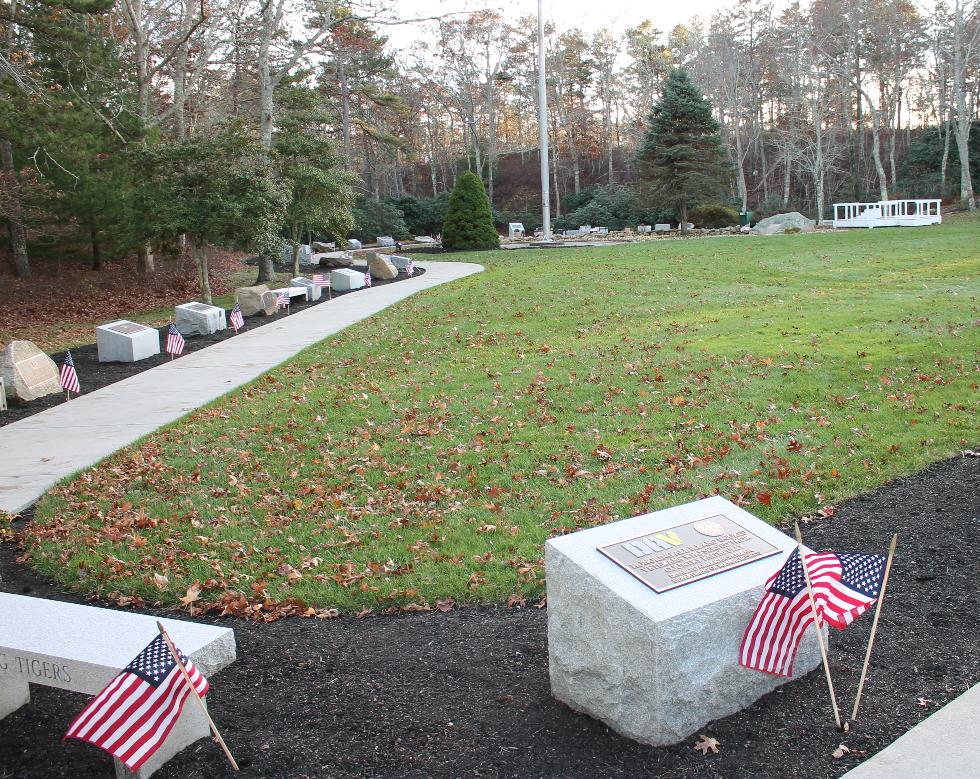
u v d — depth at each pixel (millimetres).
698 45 70375
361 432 10641
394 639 5543
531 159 80375
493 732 4348
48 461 10422
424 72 64812
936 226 36750
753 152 71688
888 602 5520
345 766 4160
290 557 7031
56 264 33281
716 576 4242
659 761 3963
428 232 58812
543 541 6941
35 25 21594
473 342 16453
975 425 9102
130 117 25406
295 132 30844
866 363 12117
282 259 35906
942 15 54062
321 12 30484
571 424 10227
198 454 10258
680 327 16344
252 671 5195
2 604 5000
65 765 4344
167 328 21547
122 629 4660
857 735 4074
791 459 8406
